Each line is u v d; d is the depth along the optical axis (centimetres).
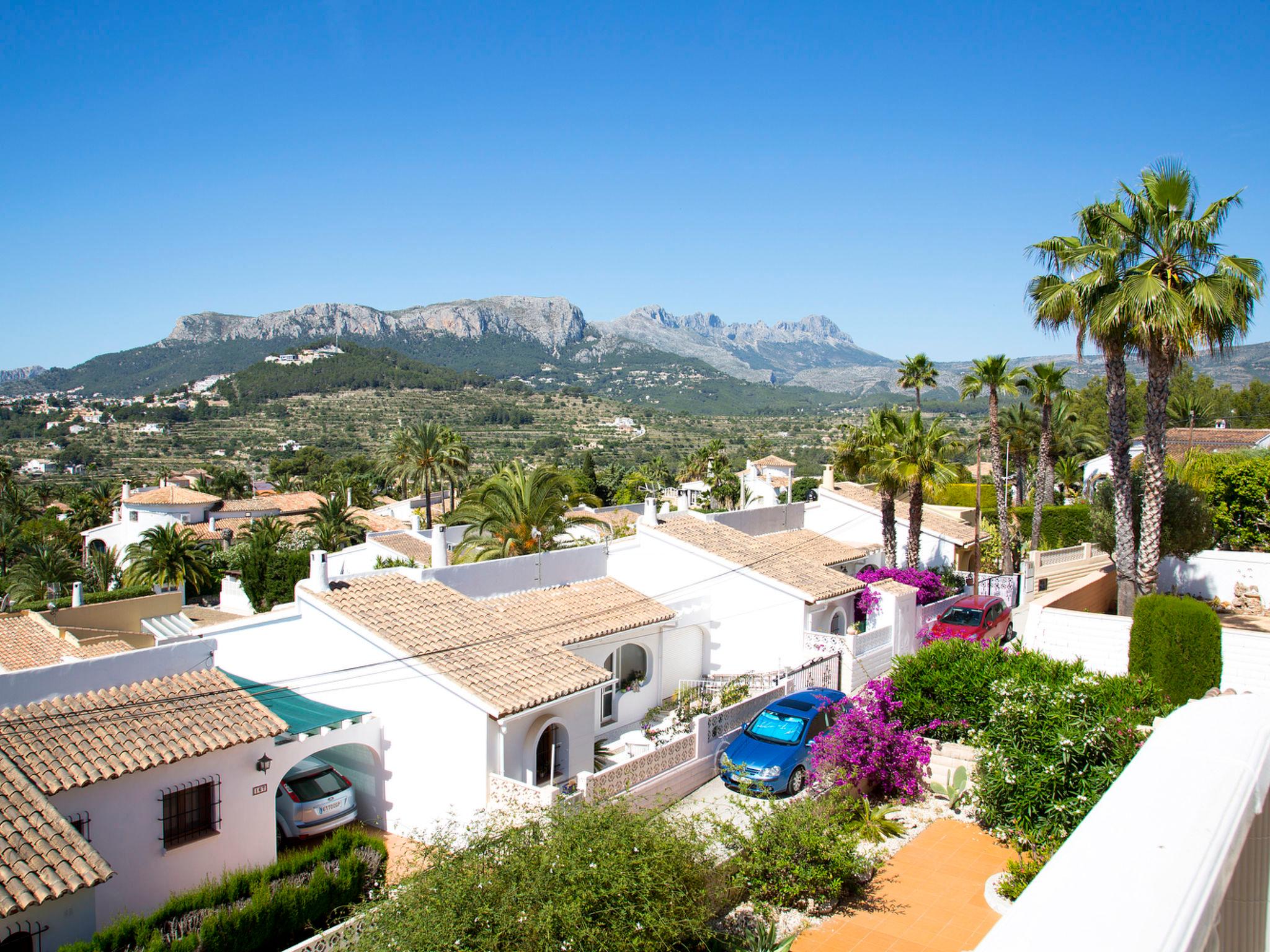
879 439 3362
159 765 1331
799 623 2481
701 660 2600
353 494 9106
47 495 10206
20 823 1152
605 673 1794
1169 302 1942
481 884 938
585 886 930
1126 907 241
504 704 1534
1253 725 400
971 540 4072
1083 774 1266
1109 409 2242
